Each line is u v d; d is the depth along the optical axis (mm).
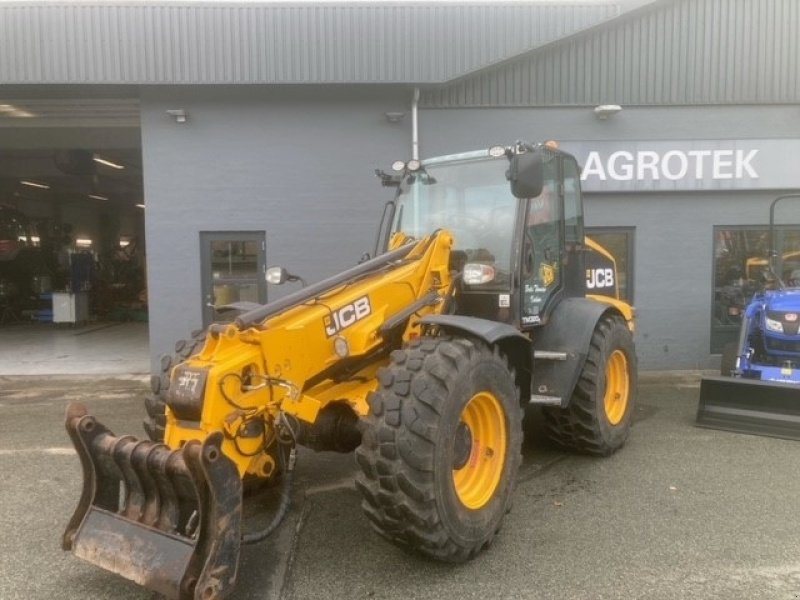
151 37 8641
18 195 21266
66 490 4895
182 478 3045
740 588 3404
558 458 5570
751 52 9188
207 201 9125
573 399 5305
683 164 9234
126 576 3068
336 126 9148
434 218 5266
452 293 4543
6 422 6906
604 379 5441
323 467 5406
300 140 9133
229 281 9234
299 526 4234
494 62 8828
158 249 9133
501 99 9133
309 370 3711
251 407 3355
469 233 5039
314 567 3688
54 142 12977
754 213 9359
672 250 9375
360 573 3615
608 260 6684
